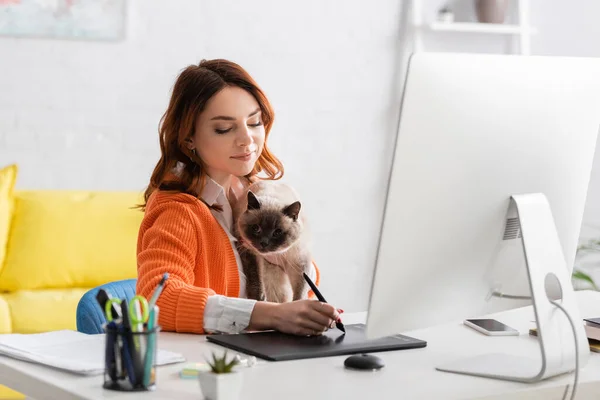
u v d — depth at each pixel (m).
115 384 1.17
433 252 1.28
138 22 3.75
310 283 1.67
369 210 4.25
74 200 3.40
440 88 1.21
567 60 1.37
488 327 1.69
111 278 3.34
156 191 1.88
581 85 1.39
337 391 1.19
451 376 1.31
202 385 1.12
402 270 1.25
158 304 1.63
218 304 1.59
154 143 3.82
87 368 1.25
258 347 1.44
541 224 1.35
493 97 1.27
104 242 3.34
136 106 3.78
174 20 3.81
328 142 4.14
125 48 3.74
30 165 3.62
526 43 4.18
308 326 1.54
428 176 1.23
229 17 3.91
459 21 4.25
